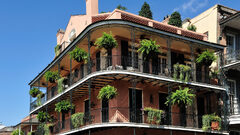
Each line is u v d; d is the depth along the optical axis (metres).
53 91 28.81
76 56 19.56
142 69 20.16
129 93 19.56
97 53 21.38
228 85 23.05
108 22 17.92
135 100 18.16
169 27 22.02
